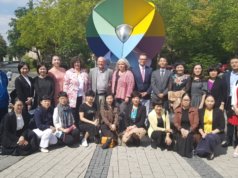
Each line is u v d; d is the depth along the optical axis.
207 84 10.17
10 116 8.80
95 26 13.16
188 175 7.35
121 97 10.43
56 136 9.52
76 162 8.15
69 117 9.73
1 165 7.84
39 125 9.34
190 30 39.03
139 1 12.73
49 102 9.60
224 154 9.25
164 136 9.45
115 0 12.84
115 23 13.20
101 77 10.60
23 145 8.70
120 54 13.00
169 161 8.42
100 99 10.48
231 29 35.47
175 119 9.34
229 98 10.02
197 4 42.56
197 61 37.22
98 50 13.68
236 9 36.06
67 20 36.81
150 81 10.77
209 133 9.04
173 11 37.78
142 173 7.42
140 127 9.91
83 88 10.49
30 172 7.36
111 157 8.64
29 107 9.95
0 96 9.37
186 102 9.33
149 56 13.40
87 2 37.38
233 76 10.02
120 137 9.90
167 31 37.81
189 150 8.83
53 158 8.49
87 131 9.84
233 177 7.29
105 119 9.80
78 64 10.51
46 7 43.97
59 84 10.48
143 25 12.99
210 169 7.83
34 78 10.17
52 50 49.72
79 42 37.16
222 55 41.22
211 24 39.72
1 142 8.89
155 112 9.69
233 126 9.97
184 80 10.32
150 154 9.03
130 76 10.48
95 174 7.27
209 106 9.27
